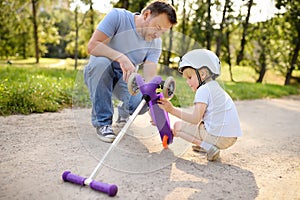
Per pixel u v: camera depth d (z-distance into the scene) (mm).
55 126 2969
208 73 2463
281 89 8789
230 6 10641
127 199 1734
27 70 6141
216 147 2377
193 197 1800
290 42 11461
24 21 13008
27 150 2330
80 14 11172
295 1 11031
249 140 3039
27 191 1745
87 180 1829
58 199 1690
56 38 14945
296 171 2299
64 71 6566
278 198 1853
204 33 10875
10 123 2973
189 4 10773
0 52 13148
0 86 3871
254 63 11992
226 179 2078
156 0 2514
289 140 3131
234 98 6168
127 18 2580
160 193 1825
